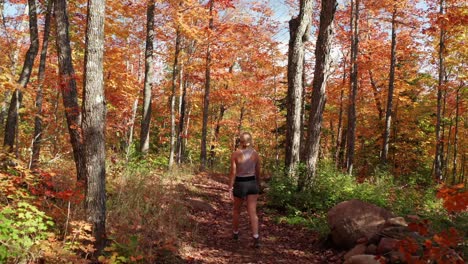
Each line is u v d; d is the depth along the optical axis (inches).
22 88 212.5
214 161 1032.8
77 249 169.6
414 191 399.5
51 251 150.4
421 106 877.8
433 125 914.1
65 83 254.8
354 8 672.4
